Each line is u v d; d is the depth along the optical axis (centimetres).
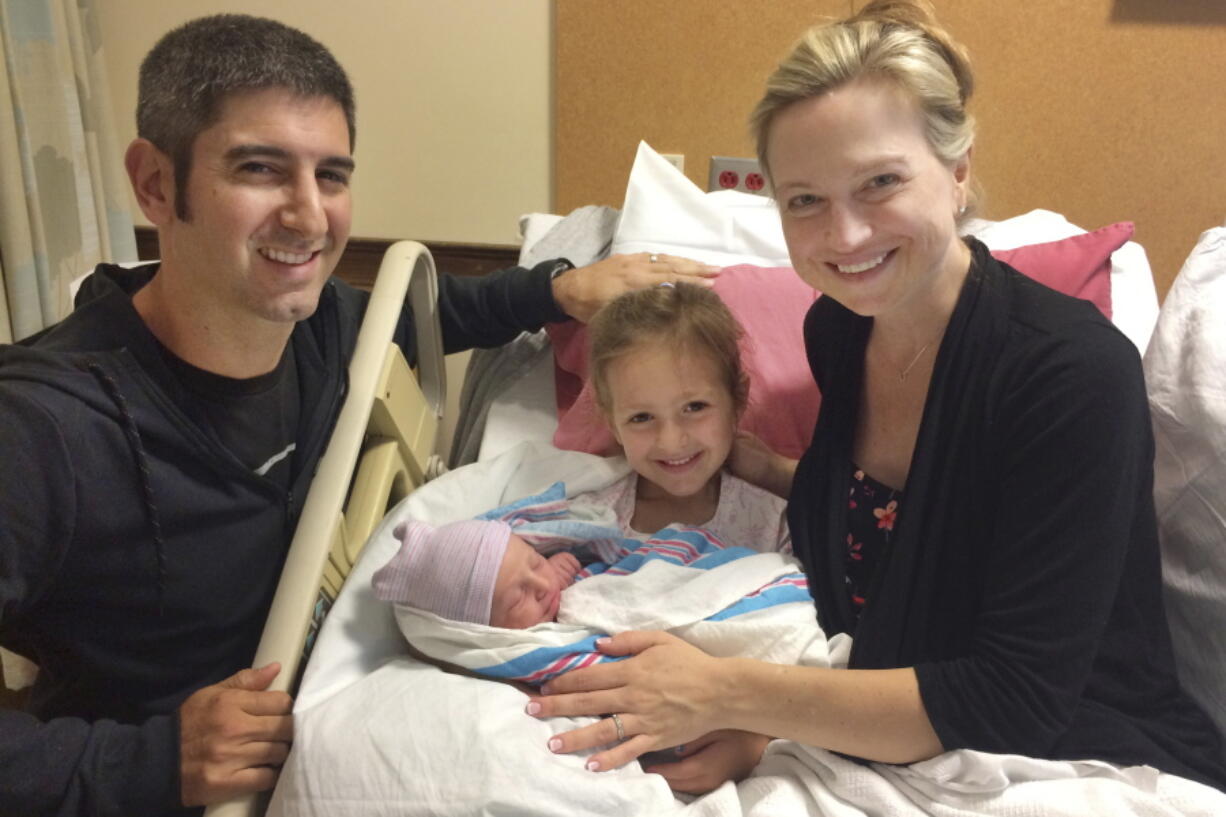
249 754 87
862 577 108
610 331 120
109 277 108
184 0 204
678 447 118
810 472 113
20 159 173
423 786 84
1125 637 96
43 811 85
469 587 101
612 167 208
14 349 94
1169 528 111
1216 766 95
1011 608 88
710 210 165
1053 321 89
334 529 102
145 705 106
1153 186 197
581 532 116
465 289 150
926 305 97
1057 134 195
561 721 93
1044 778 90
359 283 230
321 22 203
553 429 150
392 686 93
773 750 101
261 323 99
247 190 90
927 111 84
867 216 86
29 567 90
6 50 169
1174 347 111
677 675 94
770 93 87
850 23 90
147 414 96
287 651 93
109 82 212
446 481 129
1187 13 181
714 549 120
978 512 93
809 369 138
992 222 168
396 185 218
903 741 90
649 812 88
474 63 203
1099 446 84
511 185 215
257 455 107
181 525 100
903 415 107
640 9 192
